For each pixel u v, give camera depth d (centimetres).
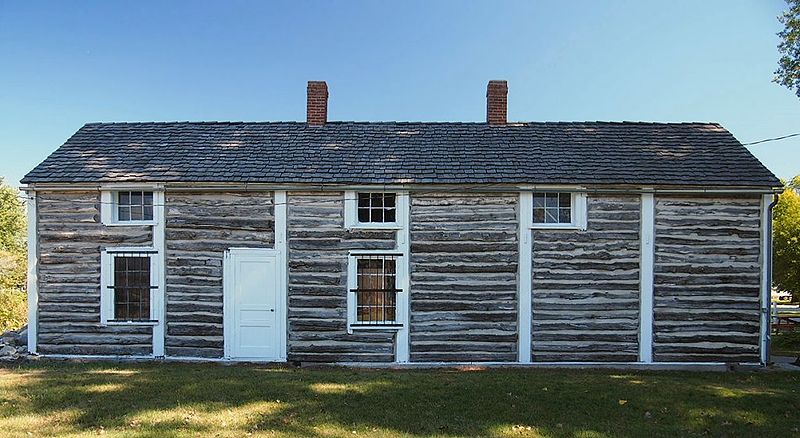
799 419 738
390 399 802
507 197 1133
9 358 1129
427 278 1130
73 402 769
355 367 1089
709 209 1129
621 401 801
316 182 1118
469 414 740
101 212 1145
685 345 1121
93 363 1095
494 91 1427
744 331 1121
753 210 1128
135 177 1131
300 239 1138
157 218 1144
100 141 1309
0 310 2395
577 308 1125
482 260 1128
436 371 1041
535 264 1127
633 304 1125
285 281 1137
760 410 772
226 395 812
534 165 1175
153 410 736
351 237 1133
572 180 1112
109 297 1141
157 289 1141
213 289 1141
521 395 828
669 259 1127
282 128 1395
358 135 1347
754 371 1066
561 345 1123
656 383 919
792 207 2181
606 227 1128
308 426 686
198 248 1143
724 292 1123
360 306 1137
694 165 1171
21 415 711
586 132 1352
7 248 3666
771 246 1121
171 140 1316
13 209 3772
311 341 1132
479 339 1125
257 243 1141
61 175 1141
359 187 1121
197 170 1159
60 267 1148
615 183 1108
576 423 714
